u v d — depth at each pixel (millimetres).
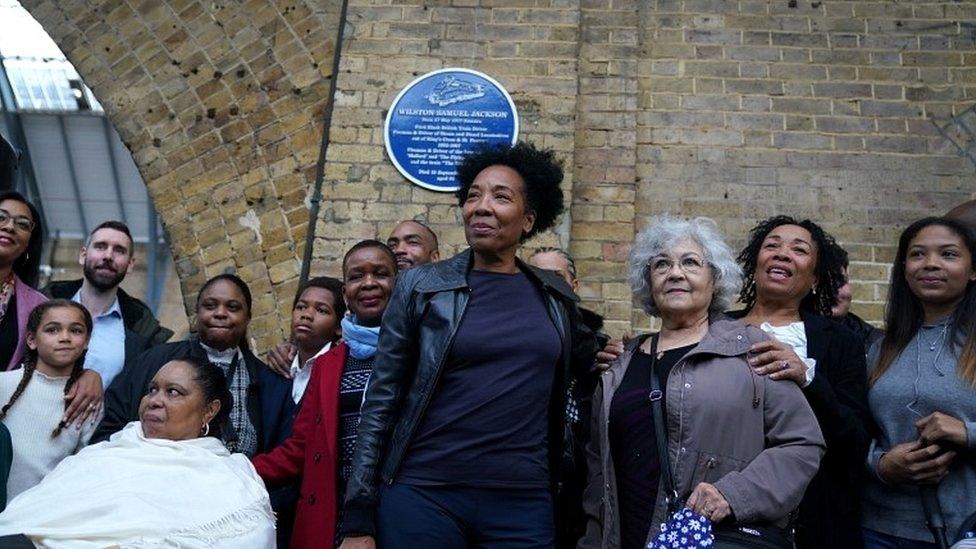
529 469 3158
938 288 3568
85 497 3406
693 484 3045
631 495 3143
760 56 5910
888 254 5559
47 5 6992
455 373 3189
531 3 5797
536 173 3482
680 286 3363
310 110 6441
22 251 4488
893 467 3371
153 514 3381
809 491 3463
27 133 13625
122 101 6738
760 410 3115
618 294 5336
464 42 5727
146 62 6773
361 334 3883
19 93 13062
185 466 3566
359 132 5574
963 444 3266
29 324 4094
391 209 5426
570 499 3662
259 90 6562
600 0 5980
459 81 5621
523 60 5672
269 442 4254
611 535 3148
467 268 3352
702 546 2861
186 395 3719
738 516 2918
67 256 15148
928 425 3316
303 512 3660
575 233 5469
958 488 3350
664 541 2910
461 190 3574
